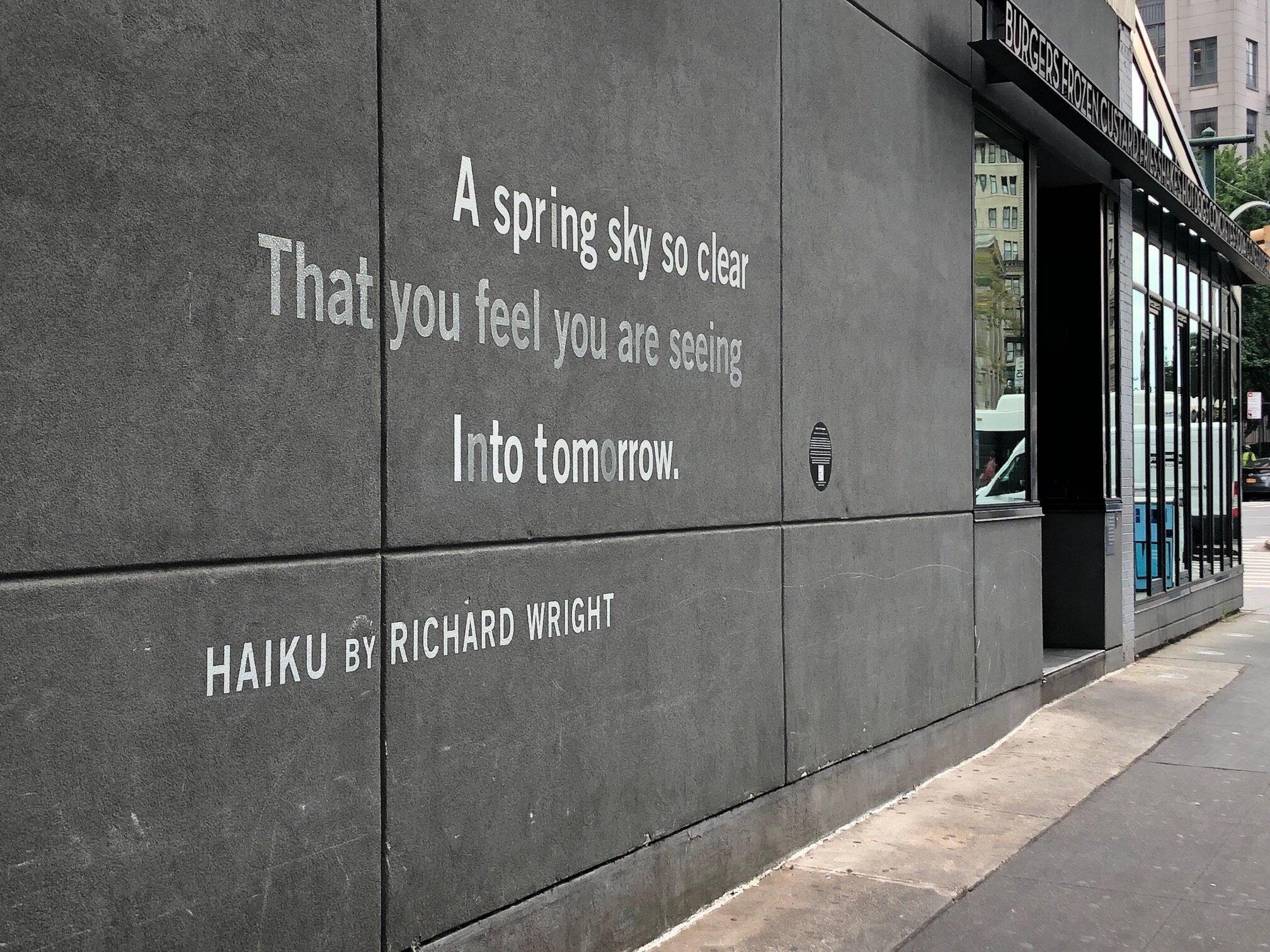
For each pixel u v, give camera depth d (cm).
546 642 395
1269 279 1634
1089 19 1052
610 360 428
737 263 508
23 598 247
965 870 532
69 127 256
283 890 302
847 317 604
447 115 357
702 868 478
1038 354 1095
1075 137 982
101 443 262
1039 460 1094
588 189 418
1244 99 8506
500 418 376
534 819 389
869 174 630
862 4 626
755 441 519
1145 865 541
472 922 365
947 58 730
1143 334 1219
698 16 484
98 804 260
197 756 281
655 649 451
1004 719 811
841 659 590
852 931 457
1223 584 1561
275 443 301
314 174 312
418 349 346
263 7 299
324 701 314
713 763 486
